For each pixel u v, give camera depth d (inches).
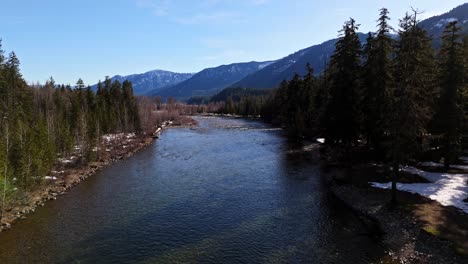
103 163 1935.3
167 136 3339.1
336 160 1838.1
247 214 1103.0
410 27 1195.3
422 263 756.6
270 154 2165.4
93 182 1533.0
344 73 1615.4
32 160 1316.4
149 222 1044.5
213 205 1195.3
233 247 868.6
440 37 1375.5
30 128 1568.7
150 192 1366.9
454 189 1155.3
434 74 1387.8
